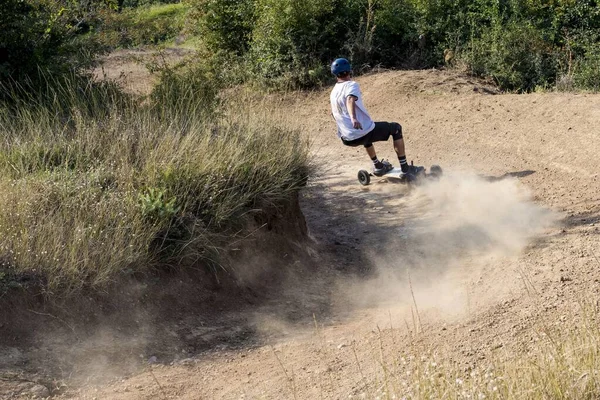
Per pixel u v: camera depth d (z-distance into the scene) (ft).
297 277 23.67
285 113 30.25
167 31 74.02
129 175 21.53
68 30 32.19
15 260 18.04
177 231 20.85
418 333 18.57
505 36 55.06
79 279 18.38
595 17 57.82
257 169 23.89
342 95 31.04
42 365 16.61
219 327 19.76
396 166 35.58
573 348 15.38
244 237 22.70
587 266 21.61
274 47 56.13
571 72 53.31
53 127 24.81
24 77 28.12
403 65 57.41
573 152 33.63
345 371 16.89
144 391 16.21
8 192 19.70
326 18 57.62
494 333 18.12
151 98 27.76
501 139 37.37
